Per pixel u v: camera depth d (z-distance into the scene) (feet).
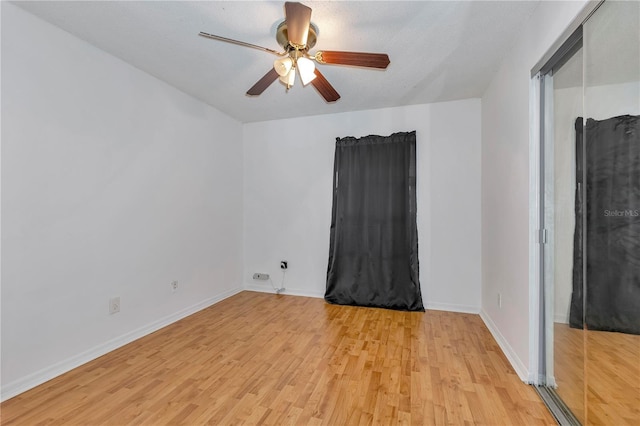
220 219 12.15
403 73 8.76
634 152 3.53
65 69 6.81
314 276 12.75
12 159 5.94
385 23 6.42
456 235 10.95
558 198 5.57
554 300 5.74
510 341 7.34
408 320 9.96
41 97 6.38
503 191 7.97
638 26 3.37
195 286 10.80
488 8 5.95
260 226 13.50
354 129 12.14
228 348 7.93
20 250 6.06
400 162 11.34
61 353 6.72
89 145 7.34
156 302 9.19
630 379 3.70
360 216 11.75
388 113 11.71
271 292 13.32
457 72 8.68
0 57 5.77
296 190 12.98
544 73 5.91
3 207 5.82
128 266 8.32
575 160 5.00
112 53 7.78
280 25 6.49
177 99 9.97
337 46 7.34
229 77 9.12
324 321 9.86
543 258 6.03
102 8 6.04
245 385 6.26
